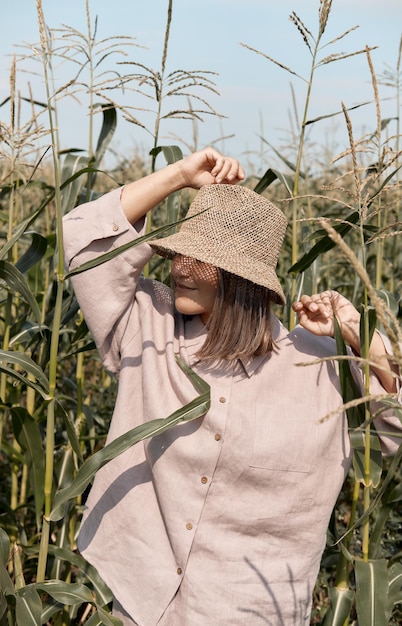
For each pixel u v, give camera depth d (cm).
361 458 269
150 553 259
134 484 267
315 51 319
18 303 446
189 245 247
